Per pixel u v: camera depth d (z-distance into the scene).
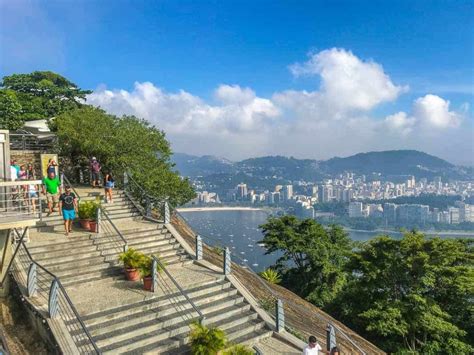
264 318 14.12
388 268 26.22
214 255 20.72
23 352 10.35
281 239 43.41
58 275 13.43
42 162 19.83
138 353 10.77
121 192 22.17
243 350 10.67
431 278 25.27
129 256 14.07
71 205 15.95
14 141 27.22
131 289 13.44
